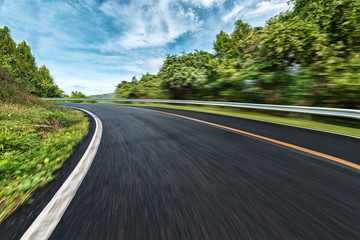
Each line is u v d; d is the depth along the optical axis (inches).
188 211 59.6
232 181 79.0
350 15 287.9
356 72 242.4
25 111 255.0
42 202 68.6
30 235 51.9
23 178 93.0
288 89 333.1
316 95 287.9
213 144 137.9
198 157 111.0
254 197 66.1
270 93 364.5
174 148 131.2
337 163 95.3
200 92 636.1
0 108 232.7
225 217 56.0
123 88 1111.0
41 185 82.9
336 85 247.6
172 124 235.9
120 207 63.3
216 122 239.8
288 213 56.7
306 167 91.4
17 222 57.7
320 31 321.4
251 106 337.4
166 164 101.8
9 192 77.0
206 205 62.4
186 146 135.0
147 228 53.0
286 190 70.3
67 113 377.1
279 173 85.6
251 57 415.2
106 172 94.3
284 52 331.6
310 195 66.4
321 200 63.1
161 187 76.2
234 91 459.2
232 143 139.3
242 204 62.2
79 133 202.8
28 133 182.2
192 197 67.6
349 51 286.2
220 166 96.2
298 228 50.5
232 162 101.3
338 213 56.1
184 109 447.8
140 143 148.8
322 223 52.0
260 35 385.7
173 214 58.5
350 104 254.4
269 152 116.0
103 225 54.7
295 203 61.7
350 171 85.4
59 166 106.0
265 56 363.9
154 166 99.7
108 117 342.6
